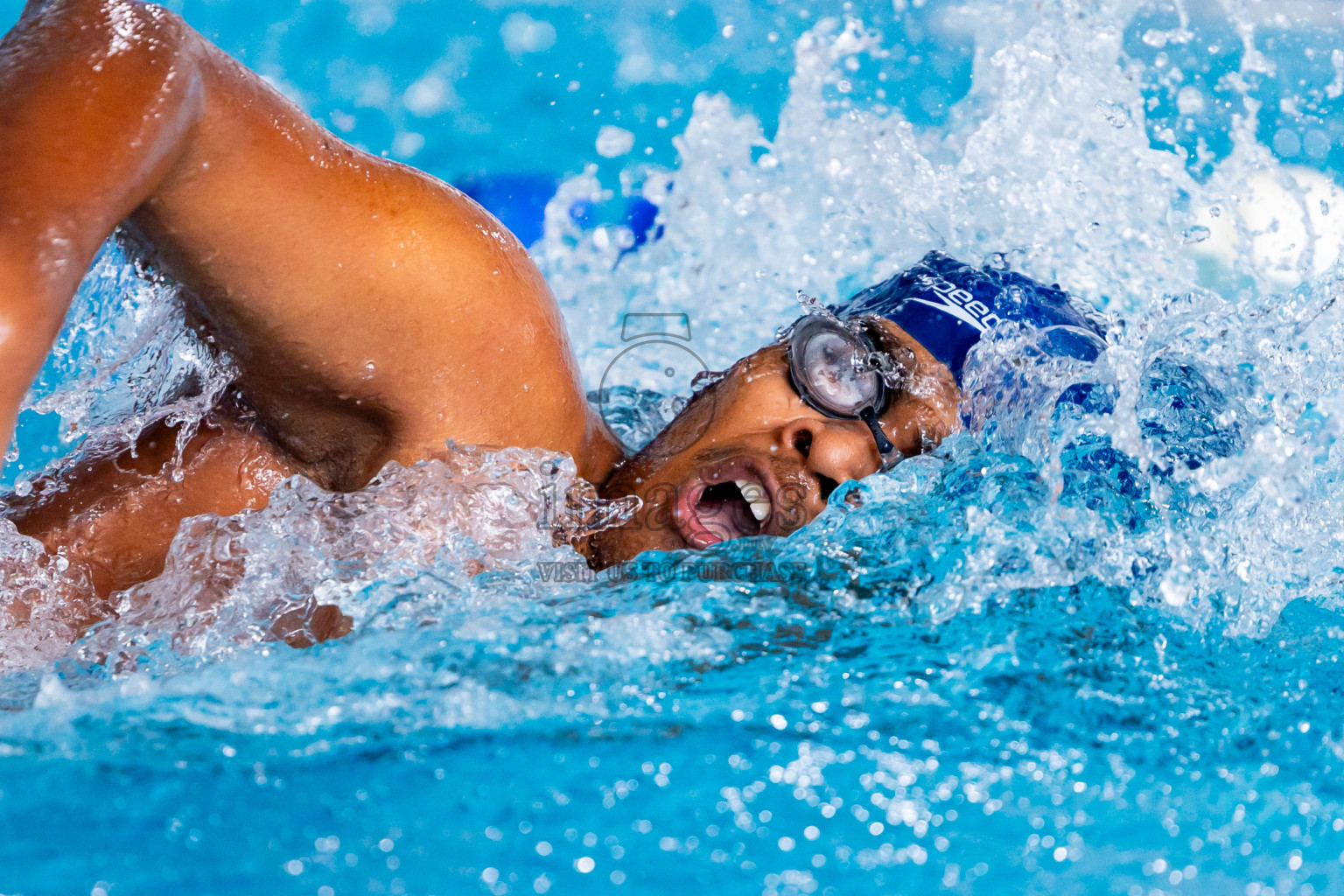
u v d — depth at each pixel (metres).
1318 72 13.03
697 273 10.58
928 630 3.99
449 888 2.40
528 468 4.70
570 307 10.50
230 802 2.67
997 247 9.92
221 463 4.68
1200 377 5.52
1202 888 2.65
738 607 4.09
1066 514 4.56
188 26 3.68
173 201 3.68
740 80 13.58
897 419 5.31
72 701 3.24
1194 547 4.50
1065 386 5.32
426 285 4.29
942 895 2.53
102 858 2.39
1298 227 11.12
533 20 14.33
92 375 4.73
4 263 2.87
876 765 3.10
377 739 3.07
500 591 4.30
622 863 2.55
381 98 13.33
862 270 10.17
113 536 4.50
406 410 4.49
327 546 4.41
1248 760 3.32
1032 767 3.16
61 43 3.29
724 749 3.14
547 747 3.10
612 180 12.45
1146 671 3.82
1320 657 4.18
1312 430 6.75
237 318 4.08
